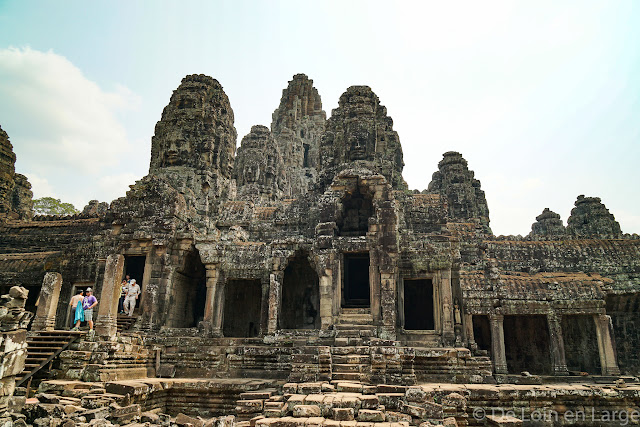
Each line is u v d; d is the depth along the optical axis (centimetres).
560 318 2711
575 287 2778
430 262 2608
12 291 1101
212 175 3631
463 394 1769
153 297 2698
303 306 3058
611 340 2644
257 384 1881
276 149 5906
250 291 3139
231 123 4038
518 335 3102
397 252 2616
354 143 3234
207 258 2758
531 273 3089
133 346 2086
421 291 3070
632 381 2234
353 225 2989
